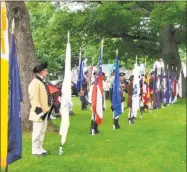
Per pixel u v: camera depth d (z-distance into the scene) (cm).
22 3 1237
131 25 2636
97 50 3328
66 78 962
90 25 2611
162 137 1247
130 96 1530
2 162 517
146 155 1011
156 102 2130
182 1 2438
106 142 1142
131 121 1531
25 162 898
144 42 3091
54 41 2944
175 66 3042
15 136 690
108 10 2512
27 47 1247
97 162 923
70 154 986
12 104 692
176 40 3056
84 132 1298
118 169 877
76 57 3450
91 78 1470
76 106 2208
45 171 836
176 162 966
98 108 1236
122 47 3069
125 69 3894
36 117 925
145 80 1881
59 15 2794
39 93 921
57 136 1189
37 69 925
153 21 2497
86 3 2833
